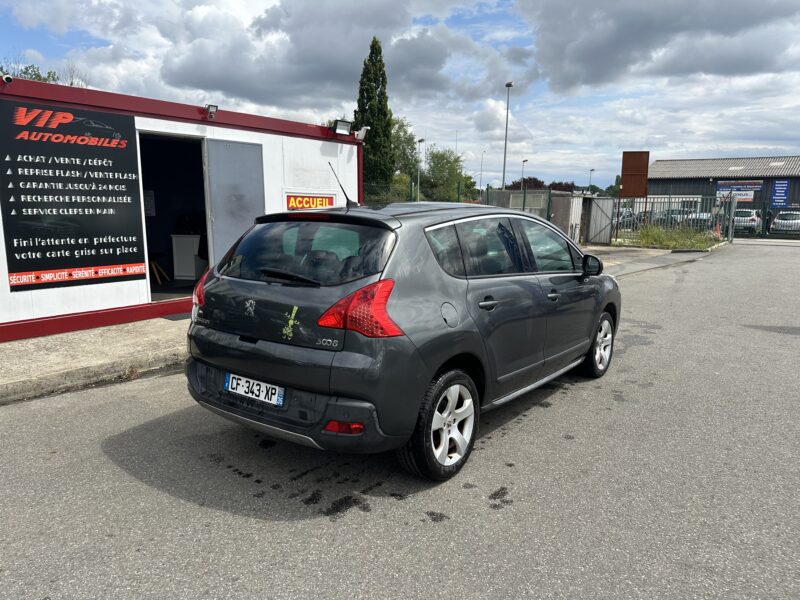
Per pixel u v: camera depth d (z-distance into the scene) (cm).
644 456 384
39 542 279
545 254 457
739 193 5003
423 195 5000
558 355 461
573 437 417
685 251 2184
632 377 570
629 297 1093
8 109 623
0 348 608
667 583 250
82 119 686
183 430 424
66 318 688
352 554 271
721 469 365
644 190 2462
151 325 729
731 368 603
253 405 325
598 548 277
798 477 354
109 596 239
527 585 248
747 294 1128
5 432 420
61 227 680
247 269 347
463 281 355
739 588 247
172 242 1106
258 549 274
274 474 355
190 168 1207
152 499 323
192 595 240
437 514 308
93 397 501
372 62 3438
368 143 3494
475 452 390
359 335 293
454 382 341
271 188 927
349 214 342
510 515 308
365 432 296
